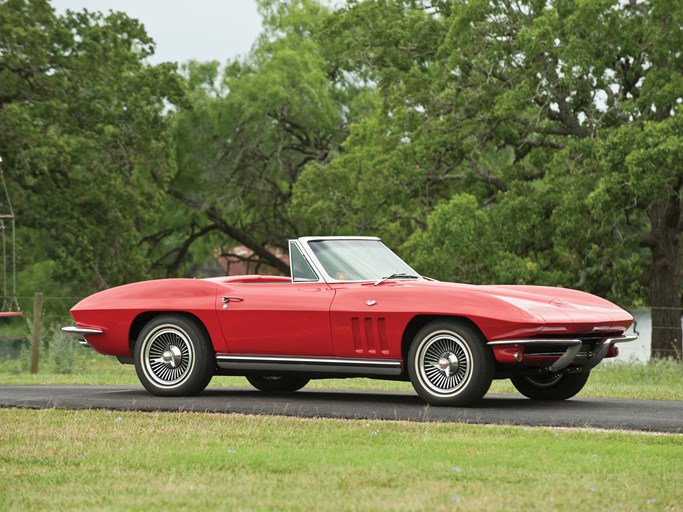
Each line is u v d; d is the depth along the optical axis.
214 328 19.41
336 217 71.81
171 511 10.19
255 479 11.73
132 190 72.88
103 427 15.74
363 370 18.31
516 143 60.16
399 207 73.12
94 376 29.33
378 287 18.27
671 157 46.19
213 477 11.86
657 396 21.80
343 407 17.92
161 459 12.95
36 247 89.69
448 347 17.75
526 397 20.45
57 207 69.94
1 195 67.19
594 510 10.14
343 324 18.25
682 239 61.91
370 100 87.12
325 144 88.56
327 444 14.20
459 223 54.66
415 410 17.45
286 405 18.16
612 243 53.31
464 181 62.16
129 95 70.00
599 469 12.26
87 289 80.19
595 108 55.50
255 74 87.50
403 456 13.13
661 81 51.44
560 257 54.50
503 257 54.06
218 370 19.95
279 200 92.44
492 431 15.27
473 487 11.22
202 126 86.50
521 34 52.88
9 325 79.88
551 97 55.19
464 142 59.28
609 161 48.81
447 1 65.88
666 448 13.69
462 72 58.59
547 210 55.72
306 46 88.50
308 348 18.64
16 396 20.16
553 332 17.27
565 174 54.09
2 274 68.31
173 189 87.88
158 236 94.06
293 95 84.25
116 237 73.88
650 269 55.59
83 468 12.47
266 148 85.75
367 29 66.75
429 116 60.66
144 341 20.08
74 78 68.75
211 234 98.62
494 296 17.53
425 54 65.94
